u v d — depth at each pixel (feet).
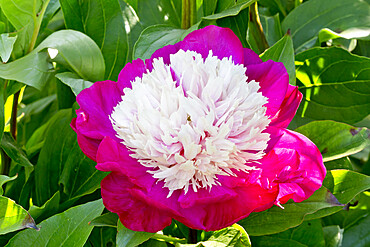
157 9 2.64
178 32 2.39
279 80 2.10
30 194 2.53
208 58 2.07
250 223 2.11
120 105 2.03
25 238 2.10
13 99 2.45
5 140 2.38
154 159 1.99
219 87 2.01
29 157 2.63
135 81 2.09
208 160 1.97
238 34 2.42
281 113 2.09
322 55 2.49
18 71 2.30
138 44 2.37
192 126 2.00
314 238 2.31
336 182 2.15
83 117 2.05
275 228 2.09
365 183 2.12
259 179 1.97
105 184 1.98
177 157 1.96
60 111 2.58
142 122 1.98
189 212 1.95
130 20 2.57
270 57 2.29
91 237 2.37
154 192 1.98
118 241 1.96
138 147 1.98
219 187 1.99
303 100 2.59
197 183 1.98
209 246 2.03
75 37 2.34
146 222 1.94
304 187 1.97
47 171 2.49
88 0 2.47
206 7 2.45
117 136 2.04
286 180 1.95
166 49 2.18
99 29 2.49
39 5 2.35
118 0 2.48
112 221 2.05
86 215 2.09
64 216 2.10
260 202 1.94
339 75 2.51
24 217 2.01
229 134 2.00
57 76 2.36
